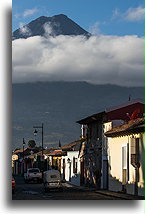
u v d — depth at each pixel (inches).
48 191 1684.3
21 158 4891.7
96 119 1910.7
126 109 1813.5
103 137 1844.2
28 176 2640.3
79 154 2326.5
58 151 3026.6
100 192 1533.0
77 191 1711.4
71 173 2522.1
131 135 1422.2
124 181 1488.7
